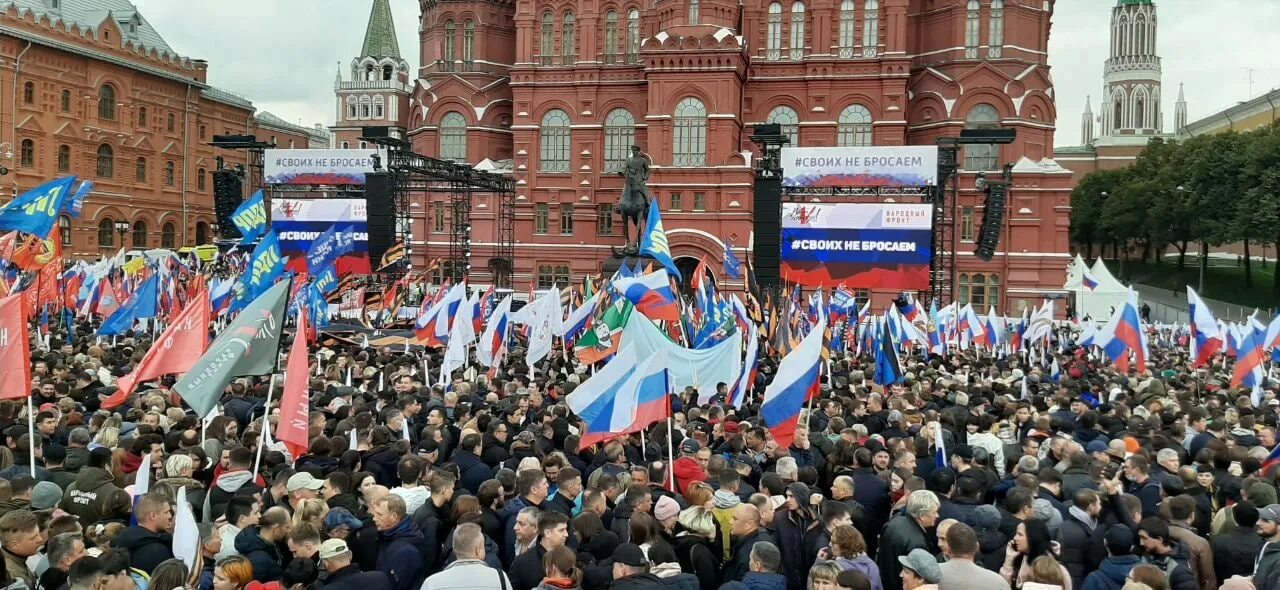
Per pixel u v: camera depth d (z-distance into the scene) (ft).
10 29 241.14
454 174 201.77
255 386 74.33
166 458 45.85
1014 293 233.96
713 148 229.45
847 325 124.47
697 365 70.54
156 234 293.84
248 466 43.16
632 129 246.88
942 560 36.35
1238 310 278.05
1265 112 410.11
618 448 51.62
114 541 35.12
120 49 277.64
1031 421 62.18
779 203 150.92
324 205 197.06
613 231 247.50
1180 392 73.87
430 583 30.22
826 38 240.94
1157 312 282.36
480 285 252.42
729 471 41.83
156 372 56.29
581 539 36.42
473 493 47.47
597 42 249.34
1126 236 366.22
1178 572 34.37
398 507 36.17
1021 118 237.04
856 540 34.40
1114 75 538.06
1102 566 35.91
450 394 67.87
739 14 243.60
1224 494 44.86
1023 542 36.11
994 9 241.76
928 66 247.29
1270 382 88.53
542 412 64.03
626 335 61.05
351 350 106.22
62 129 258.78
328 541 32.50
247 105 334.85
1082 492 40.14
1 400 55.77
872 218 168.45
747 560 37.24
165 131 297.12
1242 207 256.93
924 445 50.65
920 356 118.01
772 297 137.49
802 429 54.60
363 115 466.29
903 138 236.02
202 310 58.03
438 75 271.28
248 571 30.37
